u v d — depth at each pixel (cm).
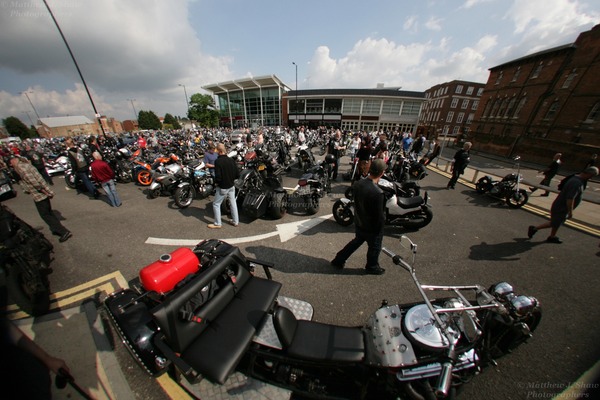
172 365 202
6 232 308
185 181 669
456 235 489
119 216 567
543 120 2302
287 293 317
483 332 209
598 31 1894
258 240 455
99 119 1140
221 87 5138
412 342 181
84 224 520
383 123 4156
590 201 740
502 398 200
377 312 214
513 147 2377
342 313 285
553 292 329
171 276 232
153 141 1716
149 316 213
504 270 375
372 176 309
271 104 4916
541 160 2078
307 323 207
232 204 492
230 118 5391
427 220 490
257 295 234
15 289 309
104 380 212
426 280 348
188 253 256
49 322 267
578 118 1997
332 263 375
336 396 185
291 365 194
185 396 199
